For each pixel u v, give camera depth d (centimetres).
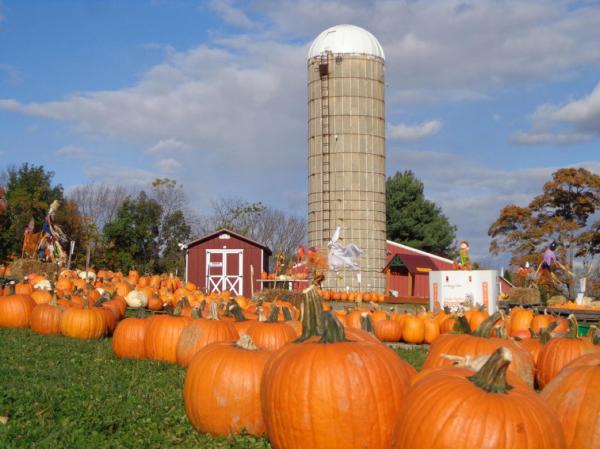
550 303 2786
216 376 723
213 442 685
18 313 1744
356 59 4744
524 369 758
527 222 5994
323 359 600
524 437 514
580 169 5862
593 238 5750
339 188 4694
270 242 8038
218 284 4541
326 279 4562
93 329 1581
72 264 5394
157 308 2356
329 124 4731
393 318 1944
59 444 644
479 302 2384
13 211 5447
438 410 532
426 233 6962
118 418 747
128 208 5891
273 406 608
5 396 812
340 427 581
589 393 592
